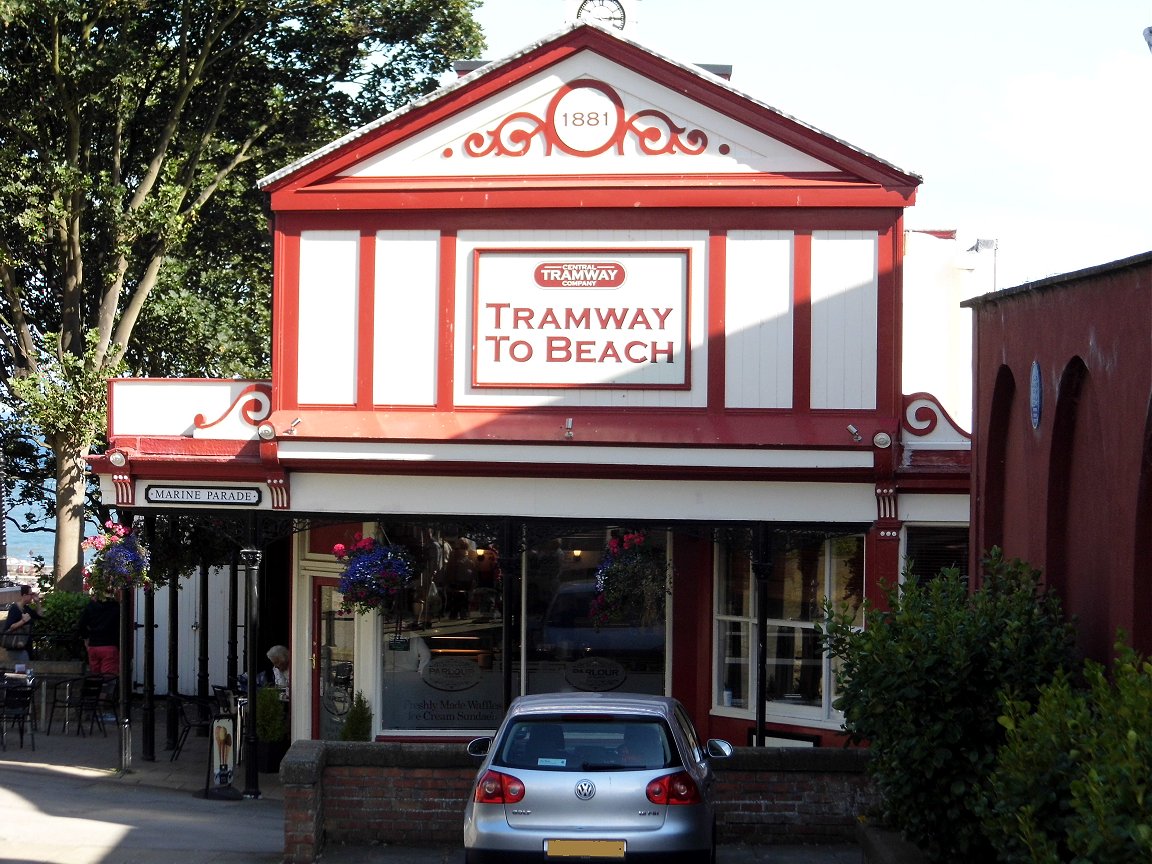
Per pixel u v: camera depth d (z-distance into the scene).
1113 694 6.83
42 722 20.94
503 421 15.90
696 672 17.48
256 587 16.27
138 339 29.81
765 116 15.75
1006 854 7.27
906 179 15.64
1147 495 8.40
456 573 17.61
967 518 15.60
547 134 15.98
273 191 16.12
